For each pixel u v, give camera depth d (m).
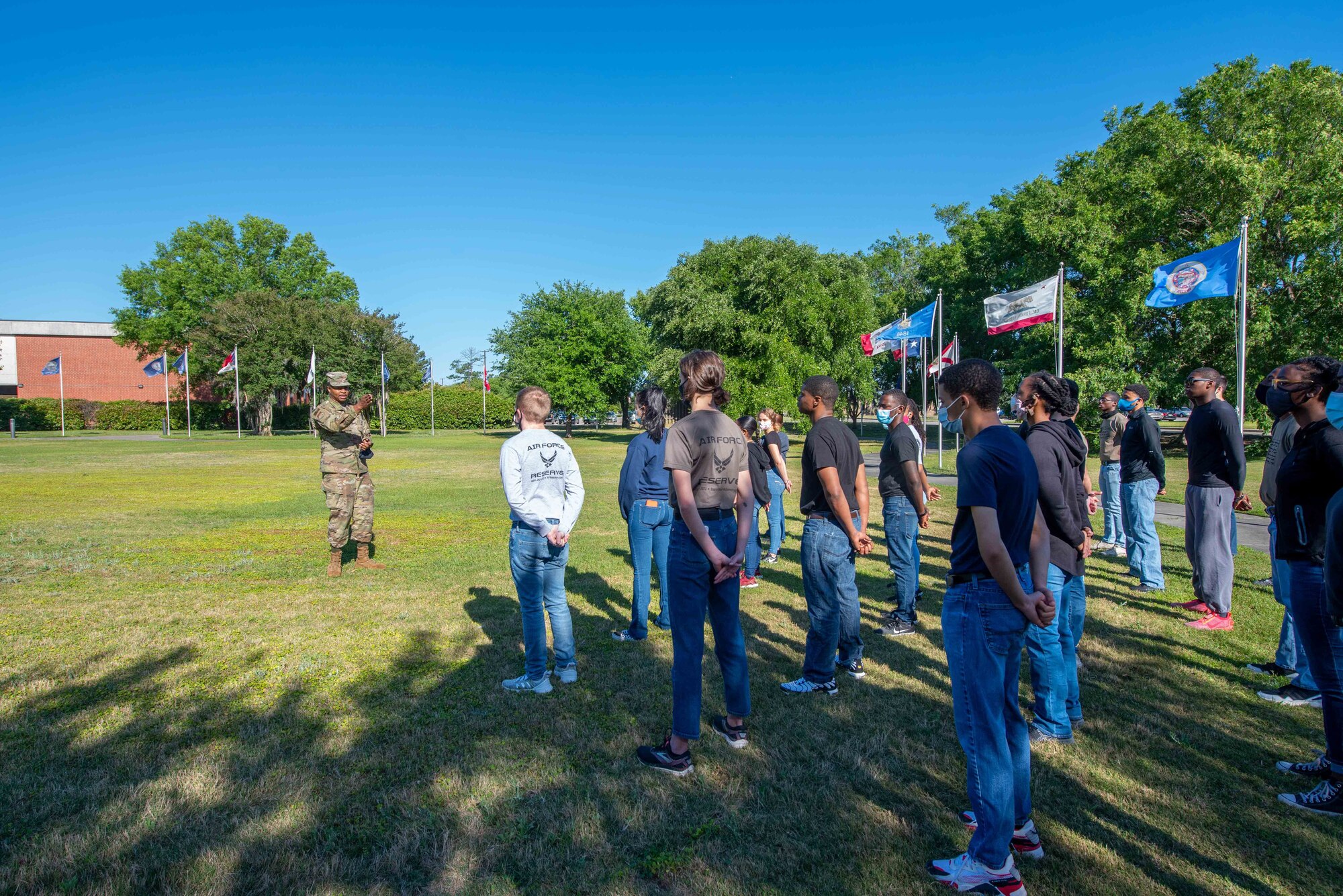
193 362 45.81
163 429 53.31
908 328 19.05
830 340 31.89
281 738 3.68
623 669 4.73
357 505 7.72
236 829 2.87
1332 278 22.58
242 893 2.49
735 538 3.46
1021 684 4.64
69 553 8.49
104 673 4.59
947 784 3.29
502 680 4.52
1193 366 26.94
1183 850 2.79
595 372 45.69
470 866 2.66
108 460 23.33
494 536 10.00
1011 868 2.51
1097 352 25.92
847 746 3.64
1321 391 3.14
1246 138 24.27
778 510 8.14
